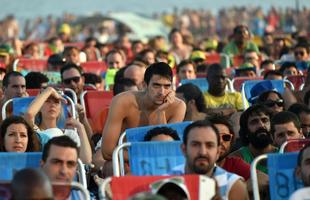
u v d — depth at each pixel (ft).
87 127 84.43
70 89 92.38
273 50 162.61
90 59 151.43
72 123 74.74
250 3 483.92
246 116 69.41
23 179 46.52
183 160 63.26
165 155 63.21
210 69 97.19
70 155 55.72
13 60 130.52
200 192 54.03
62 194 54.03
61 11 479.41
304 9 314.55
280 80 98.63
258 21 318.45
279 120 68.80
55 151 55.67
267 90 90.02
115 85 93.45
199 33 339.98
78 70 96.94
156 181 54.54
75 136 73.72
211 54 149.69
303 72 117.50
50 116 75.41
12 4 494.59
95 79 109.60
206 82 104.73
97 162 74.23
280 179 59.47
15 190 46.65
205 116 91.20
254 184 58.85
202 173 56.80
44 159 56.18
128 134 67.87
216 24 343.05
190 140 56.59
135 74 99.50
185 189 51.03
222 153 63.98
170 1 508.94
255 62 133.08
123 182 55.62
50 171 55.62
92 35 286.87
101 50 165.78
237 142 73.92
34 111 74.13
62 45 170.19
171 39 165.07
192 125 56.85
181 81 104.83
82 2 507.30
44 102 75.46
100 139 80.18
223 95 96.99
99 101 95.25
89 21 276.82
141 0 510.99
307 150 57.41
